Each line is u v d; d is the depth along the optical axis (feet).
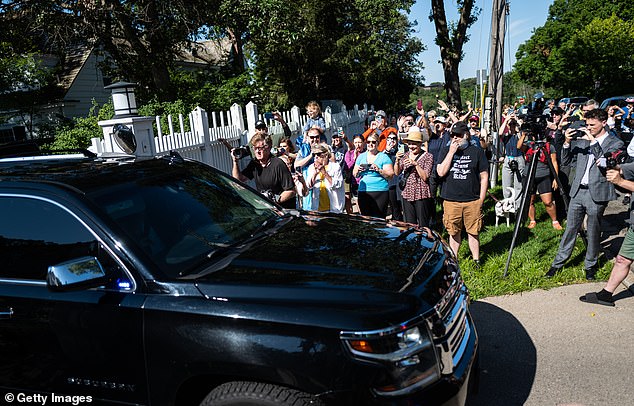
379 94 95.91
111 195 9.46
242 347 7.48
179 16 43.39
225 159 29.35
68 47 46.26
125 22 44.27
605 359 12.09
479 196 18.17
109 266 8.54
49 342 8.65
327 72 83.05
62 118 56.34
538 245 20.71
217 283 8.14
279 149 23.77
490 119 36.88
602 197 15.80
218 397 7.75
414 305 7.73
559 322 14.21
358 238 10.21
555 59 170.60
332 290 7.89
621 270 14.51
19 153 14.39
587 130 16.14
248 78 52.90
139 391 8.21
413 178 20.34
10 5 40.91
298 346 7.34
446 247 10.59
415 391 7.41
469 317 10.00
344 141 29.91
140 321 8.05
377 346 7.23
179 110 37.86
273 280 8.19
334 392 7.23
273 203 12.68
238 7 40.34
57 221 9.06
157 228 9.32
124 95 20.44
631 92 135.13
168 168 11.56
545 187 22.90
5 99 53.01
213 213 10.62
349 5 69.05
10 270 9.21
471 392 9.21
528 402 10.69
